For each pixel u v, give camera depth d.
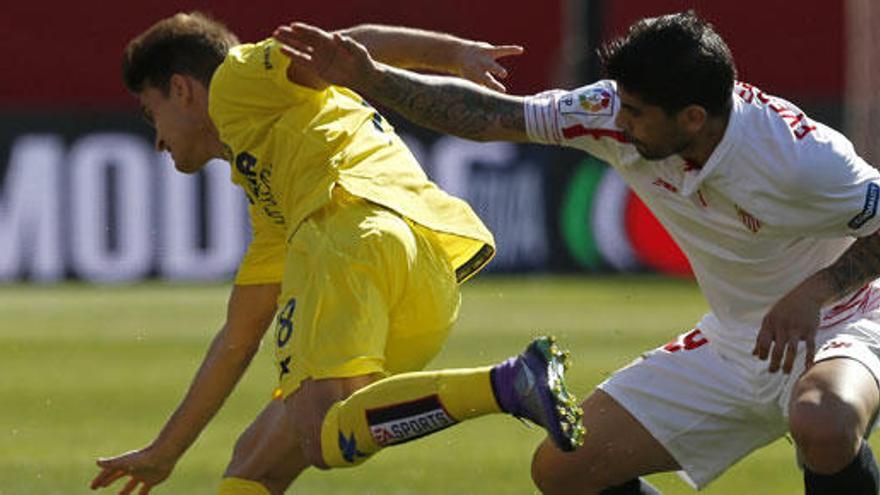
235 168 20.02
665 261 70.56
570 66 74.19
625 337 50.56
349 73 18.50
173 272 67.62
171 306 60.62
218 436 34.81
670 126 18.12
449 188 68.94
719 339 20.16
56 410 38.28
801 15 81.88
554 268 70.19
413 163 20.38
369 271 18.91
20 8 78.31
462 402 17.08
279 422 20.16
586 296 63.75
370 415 17.61
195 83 20.42
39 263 67.19
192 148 20.75
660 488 28.97
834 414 17.95
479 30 80.81
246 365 21.17
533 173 69.88
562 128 19.05
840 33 81.69
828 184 18.23
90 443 33.69
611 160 19.31
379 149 19.97
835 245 19.53
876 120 71.62
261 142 19.69
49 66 78.44
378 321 18.80
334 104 19.94
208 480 29.41
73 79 78.62
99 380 43.28
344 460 18.06
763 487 29.12
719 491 28.66
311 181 19.41
